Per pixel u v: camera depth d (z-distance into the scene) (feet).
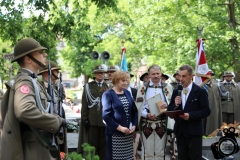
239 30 54.24
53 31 38.22
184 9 54.39
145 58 75.77
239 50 55.42
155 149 21.56
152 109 21.26
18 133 10.89
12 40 37.73
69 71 118.73
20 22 37.52
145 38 58.13
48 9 37.14
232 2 55.31
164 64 57.52
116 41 89.97
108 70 26.37
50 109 11.50
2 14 37.27
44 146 11.21
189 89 18.98
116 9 38.73
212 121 34.96
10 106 10.93
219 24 54.08
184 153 19.20
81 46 107.24
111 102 19.22
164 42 58.39
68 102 82.89
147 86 21.90
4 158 10.76
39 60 11.68
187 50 53.88
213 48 52.26
